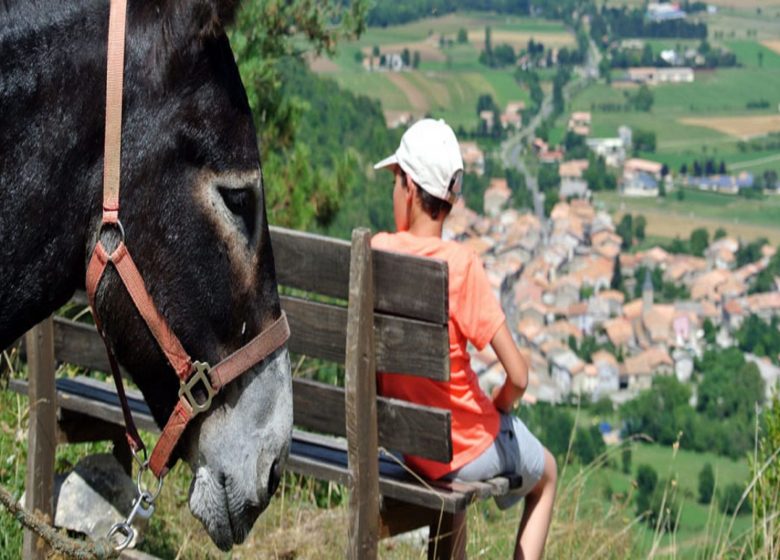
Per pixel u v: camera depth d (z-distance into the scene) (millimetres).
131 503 4145
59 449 4938
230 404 2391
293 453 3631
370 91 166875
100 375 5625
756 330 67250
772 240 108562
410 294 3266
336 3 9039
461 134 152000
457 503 3295
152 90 2199
